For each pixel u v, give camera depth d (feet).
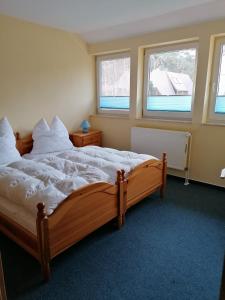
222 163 10.71
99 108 15.53
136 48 12.41
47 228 5.25
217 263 6.26
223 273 3.50
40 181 6.77
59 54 12.76
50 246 5.45
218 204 9.56
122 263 6.25
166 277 5.79
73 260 6.35
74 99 14.05
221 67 10.47
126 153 10.16
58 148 11.61
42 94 12.33
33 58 11.62
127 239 7.27
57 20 11.02
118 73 14.08
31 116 12.03
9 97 11.02
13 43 10.75
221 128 10.43
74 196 5.80
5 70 10.68
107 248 6.84
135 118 13.34
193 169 11.66
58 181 6.72
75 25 11.84
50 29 12.09
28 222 5.74
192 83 11.43
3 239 7.24
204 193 10.63
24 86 11.50
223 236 7.43
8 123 10.30
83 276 5.81
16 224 6.05
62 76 13.12
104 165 8.34
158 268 6.07
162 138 11.99
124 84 13.94
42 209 5.15
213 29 9.88
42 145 11.23
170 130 11.91
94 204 6.52
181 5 9.29
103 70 14.76
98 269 6.03
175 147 11.60
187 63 11.40
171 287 5.50
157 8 9.59
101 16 10.52
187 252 6.68
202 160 11.28
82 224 6.23
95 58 14.83
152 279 5.73
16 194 6.29
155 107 13.05
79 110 14.51
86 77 14.55
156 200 9.95
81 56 13.99
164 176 9.92
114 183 7.57
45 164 8.45
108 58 14.21
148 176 8.96
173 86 12.12
